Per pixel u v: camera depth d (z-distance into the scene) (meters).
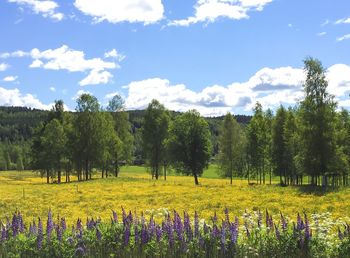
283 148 69.62
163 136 85.75
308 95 54.06
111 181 65.81
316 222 11.23
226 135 80.88
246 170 81.06
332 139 52.81
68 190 48.06
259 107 79.69
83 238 9.94
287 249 9.73
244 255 9.57
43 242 9.81
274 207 27.59
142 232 9.77
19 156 167.38
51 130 82.00
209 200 32.91
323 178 53.16
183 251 9.47
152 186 52.19
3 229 10.27
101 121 80.62
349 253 9.53
